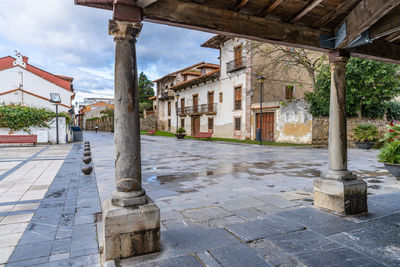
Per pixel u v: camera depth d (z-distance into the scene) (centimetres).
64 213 371
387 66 1243
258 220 325
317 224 310
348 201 344
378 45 377
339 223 313
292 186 538
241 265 221
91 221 341
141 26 244
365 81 1271
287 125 1664
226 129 2278
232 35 310
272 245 257
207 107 2559
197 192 489
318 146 1463
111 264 223
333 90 364
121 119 244
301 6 314
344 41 332
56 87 2630
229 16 298
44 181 580
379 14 271
